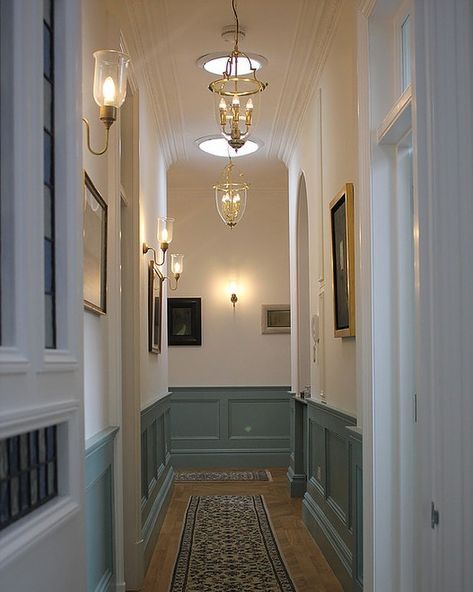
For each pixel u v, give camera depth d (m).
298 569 5.70
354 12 4.71
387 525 3.70
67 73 2.36
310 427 7.13
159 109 7.38
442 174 2.50
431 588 2.50
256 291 11.10
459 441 2.46
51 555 2.10
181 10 5.42
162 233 7.40
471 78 2.52
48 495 2.26
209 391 10.96
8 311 1.93
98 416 4.25
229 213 8.73
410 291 3.76
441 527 2.46
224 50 6.15
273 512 7.72
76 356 2.36
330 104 5.89
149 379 6.68
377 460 3.71
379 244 3.78
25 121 1.96
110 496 4.54
